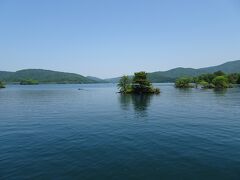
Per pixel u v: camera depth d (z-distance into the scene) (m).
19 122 43.56
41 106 72.19
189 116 49.88
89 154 24.34
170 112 56.59
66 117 49.66
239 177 18.69
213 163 21.55
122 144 28.08
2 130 36.34
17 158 23.12
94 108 66.62
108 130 36.19
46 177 18.84
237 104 72.69
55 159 22.84
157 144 27.95
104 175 19.22
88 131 35.47
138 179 18.52
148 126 39.25
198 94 123.00
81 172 19.80
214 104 73.56
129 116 50.78
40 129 37.03
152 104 76.50
